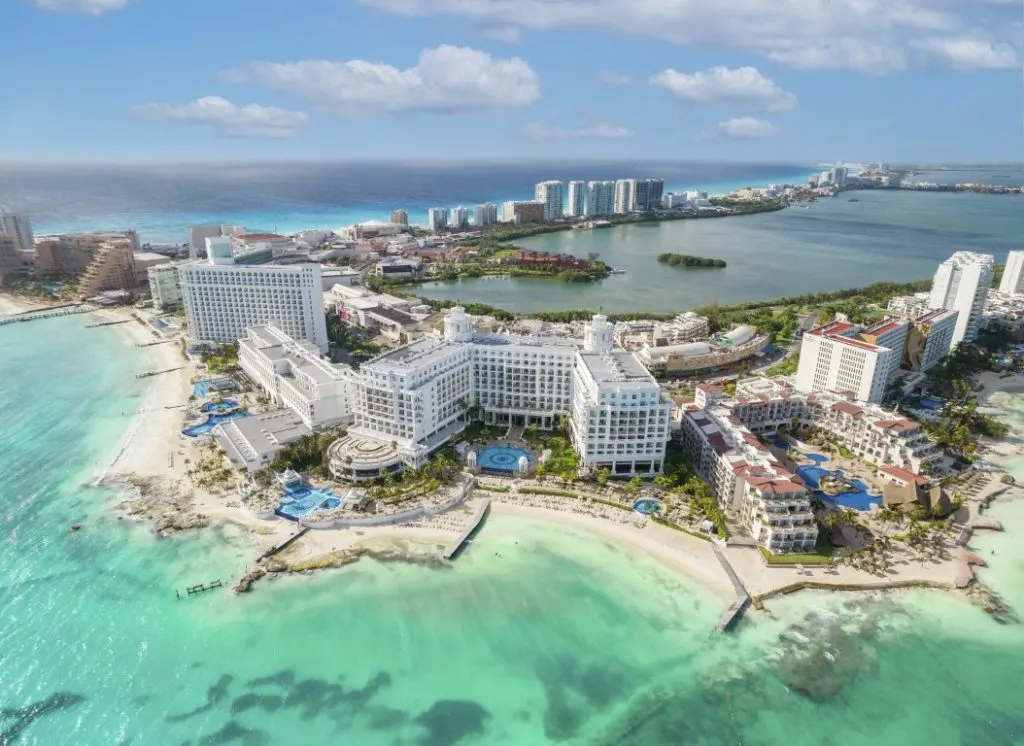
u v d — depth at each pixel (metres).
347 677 152.88
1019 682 152.50
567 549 196.38
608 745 137.62
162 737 137.50
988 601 176.12
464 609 173.12
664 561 190.88
